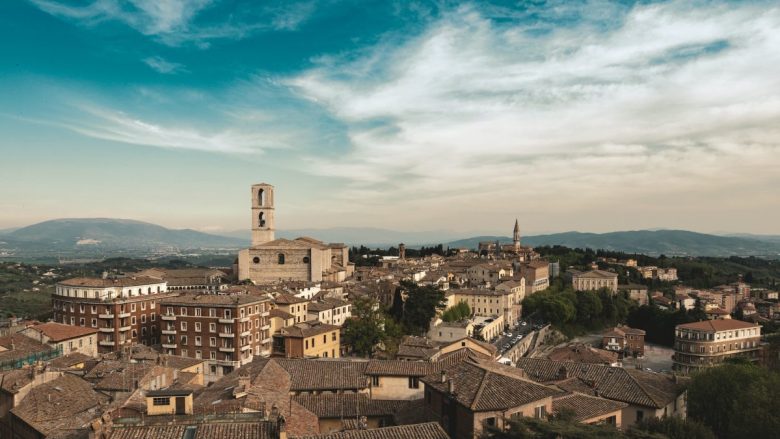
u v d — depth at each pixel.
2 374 61.94
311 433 51.16
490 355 102.06
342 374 71.19
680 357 187.88
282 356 114.19
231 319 123.06
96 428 37.50
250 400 51.53
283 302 146.75
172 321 127.75
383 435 41.62
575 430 40.06
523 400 47.00
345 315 169.50
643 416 60.28
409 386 69.12
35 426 50.84
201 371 89.06
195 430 37.72
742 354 174.12
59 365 73.81
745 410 61.78
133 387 60.19
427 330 174.25
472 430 45.25
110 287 143.38
